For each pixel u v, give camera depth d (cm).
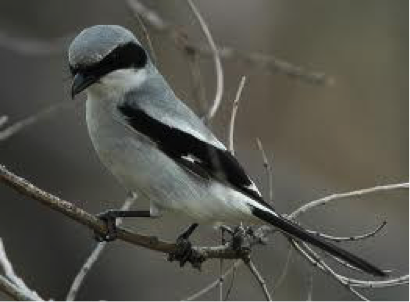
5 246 1370
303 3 1683
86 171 1453
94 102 819
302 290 1301
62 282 1367
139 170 811
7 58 1477
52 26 1514
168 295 1338
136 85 823
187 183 808
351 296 1286
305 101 1652
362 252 1375
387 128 1698
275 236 1334
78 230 1397
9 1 1511
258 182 1495
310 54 1667
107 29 812
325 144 1650
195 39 1479
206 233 1360
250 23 1644
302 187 1509
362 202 1497
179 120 821
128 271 1369
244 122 1614
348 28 1691
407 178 1655
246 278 1305
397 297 1284
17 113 1452
